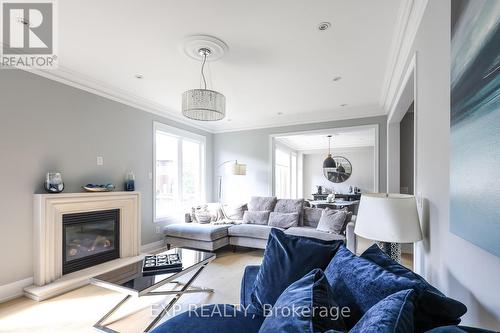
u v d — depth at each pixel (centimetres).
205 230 411
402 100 308
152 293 215
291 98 414
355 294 109
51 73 302
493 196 82
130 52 268
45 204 279
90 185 333
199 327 139
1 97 262
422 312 87
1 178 261
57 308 243
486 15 87
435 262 153
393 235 156
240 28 226
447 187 131
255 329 140
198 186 578
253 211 479
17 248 269
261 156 562
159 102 435
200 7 198
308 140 839
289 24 220
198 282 304
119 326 214
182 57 278
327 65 296
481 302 95
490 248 84
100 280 208
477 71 93
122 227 364
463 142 104
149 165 441
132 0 190
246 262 380
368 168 949
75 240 314
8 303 252
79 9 200
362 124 475
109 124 374
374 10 201
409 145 435
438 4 148
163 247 457
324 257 157
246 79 338
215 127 599
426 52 174
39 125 292
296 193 1008
